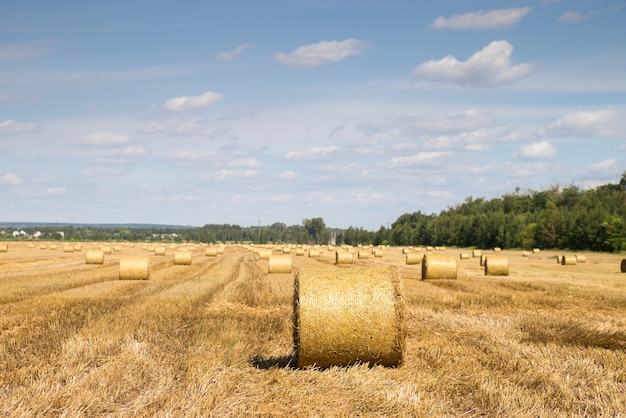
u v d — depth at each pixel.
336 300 9.93
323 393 8.55
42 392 8.13
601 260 61.00
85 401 7.83
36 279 26.72
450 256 28.72
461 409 7.81
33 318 14.82
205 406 7.73
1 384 8.72
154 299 19.14
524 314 16.17
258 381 9.08
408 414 7.63
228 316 15.60
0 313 15.70
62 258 49.34
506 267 31.95
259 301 19.23
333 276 10.23
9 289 21.95
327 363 10.02
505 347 11.46
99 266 37.50
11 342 11.54
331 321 9.87
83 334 12.30
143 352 10.71
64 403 7.82
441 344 11.83
